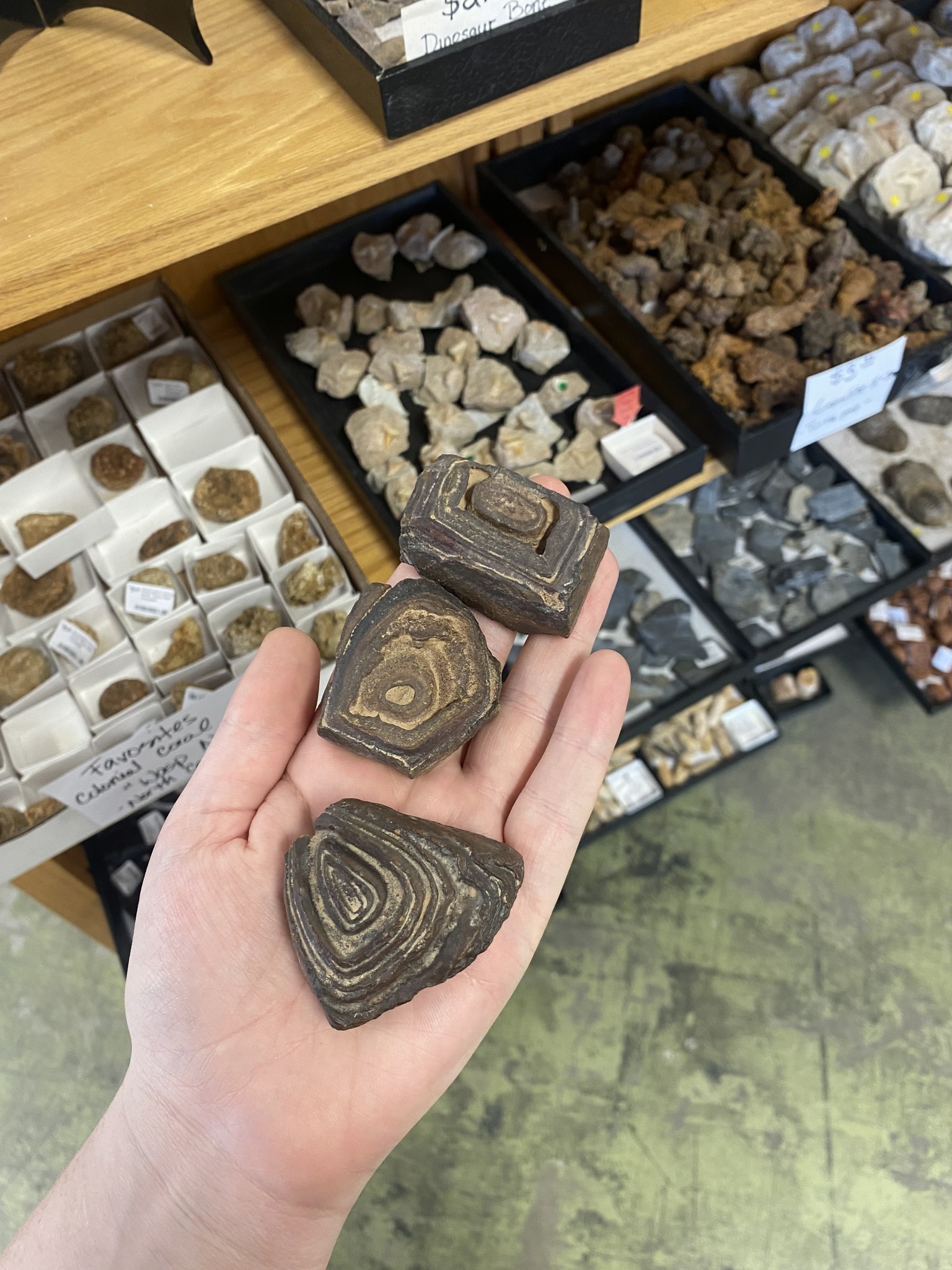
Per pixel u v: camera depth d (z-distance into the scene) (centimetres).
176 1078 22
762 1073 46
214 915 23
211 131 22
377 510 35
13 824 31
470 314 39
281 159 22
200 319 42
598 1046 47
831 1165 44
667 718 48
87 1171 23
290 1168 21
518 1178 44
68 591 34
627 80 24
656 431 37
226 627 34
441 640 26
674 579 50
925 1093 45
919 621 53
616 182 43
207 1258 22
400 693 25
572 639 28
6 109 22
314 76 23
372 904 22
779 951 49
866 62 45
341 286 41
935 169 41
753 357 37
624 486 34
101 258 21
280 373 38
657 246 41
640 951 49
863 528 48
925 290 38
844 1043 46
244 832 24
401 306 40
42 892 42
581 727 26
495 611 27
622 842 52
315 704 26
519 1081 46
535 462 36
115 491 35
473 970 24
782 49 45
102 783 31
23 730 32
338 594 34
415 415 39
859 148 41
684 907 50
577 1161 44
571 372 39
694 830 52
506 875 23
